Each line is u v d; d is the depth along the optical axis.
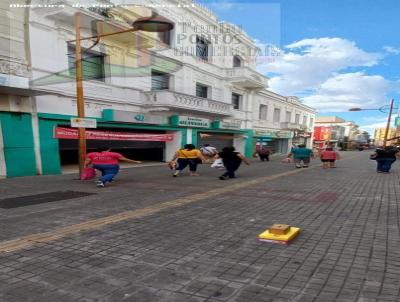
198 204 6.64
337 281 3.03
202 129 21.12
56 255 3.73
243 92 26.19
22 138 11.21
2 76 9.59
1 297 2.75
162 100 16.16
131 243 4.14
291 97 37.12
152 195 7.70
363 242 4.17
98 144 14.52
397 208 6.27
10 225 4.99
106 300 2.69
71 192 8.08
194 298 2.72
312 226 4.95
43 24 11.27
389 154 13.87
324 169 15.80
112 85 14.38
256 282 3.02
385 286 2.92
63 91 12.29
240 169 15.36
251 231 4.68
